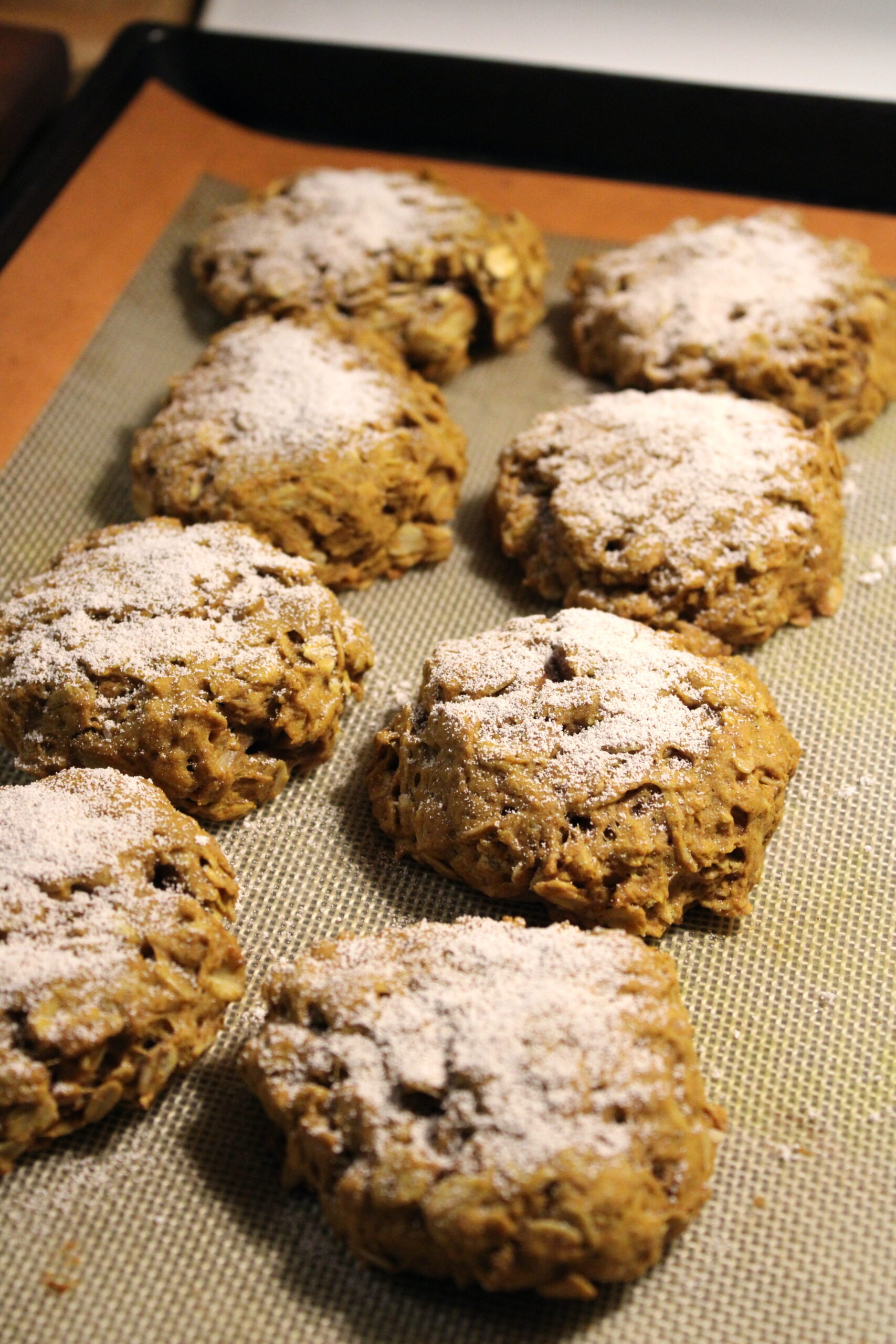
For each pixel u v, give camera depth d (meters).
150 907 0.33
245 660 0.36
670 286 0.44
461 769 0.35
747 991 0.34
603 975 0.32
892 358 0.44
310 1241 0.32
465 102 0.49
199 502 0.39
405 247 0.44
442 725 0.35
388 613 0.40
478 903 0.35
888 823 0.37
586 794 0.34
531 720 0.35
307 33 0.51
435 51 0.50
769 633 0.39
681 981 0.34
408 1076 0.31
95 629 0.36
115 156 0.48
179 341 0.45
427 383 0.43
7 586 0.40
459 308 0.44
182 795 0.35
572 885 0.34
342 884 0.36
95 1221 0.32
